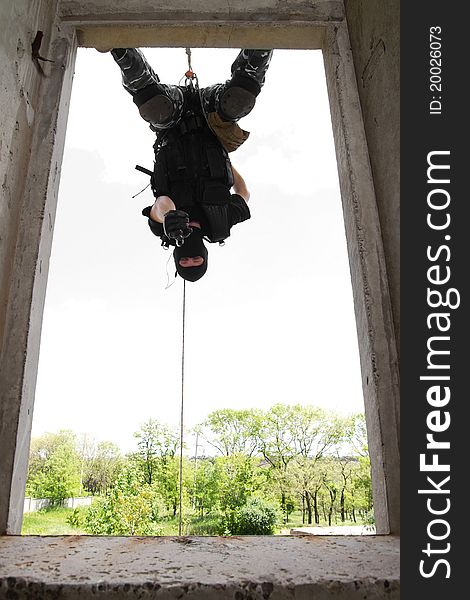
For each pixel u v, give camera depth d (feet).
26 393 3.68
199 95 6.79
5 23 3.69
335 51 5.12
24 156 4.16
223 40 5.32
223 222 6.67
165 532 61.11
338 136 4.97
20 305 3.78
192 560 2.43
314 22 5.22
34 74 4.39
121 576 2.15
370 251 4.20
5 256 3.74
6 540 2.93
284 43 5.39
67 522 64.23
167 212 6.29
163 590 2.04
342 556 2.56
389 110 4.12
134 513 61.62
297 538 3.01
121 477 65.77
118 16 5.06
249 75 6.46
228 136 6.73
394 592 2.16
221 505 64.54
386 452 3.55
